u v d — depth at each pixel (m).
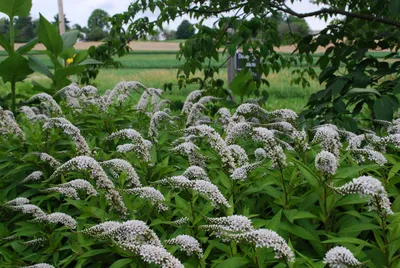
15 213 3.32
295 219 2.43
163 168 3.06
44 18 6.05
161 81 14.45
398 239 2.03
